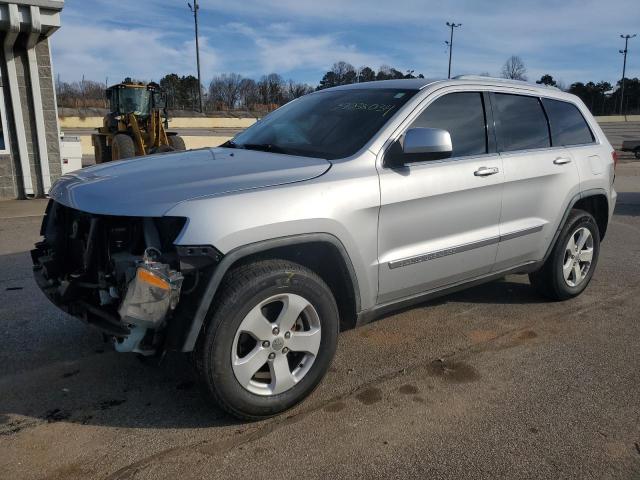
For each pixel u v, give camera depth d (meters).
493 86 4.41
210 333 2.87
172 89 70.62
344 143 3.68
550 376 3.76
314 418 3.22
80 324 4.53
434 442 3.00
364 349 4.14
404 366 3.88
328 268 3.48
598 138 5.36
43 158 12.59
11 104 12.11
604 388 3.60
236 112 64.12
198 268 2.81
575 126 5.16
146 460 2.82
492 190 4.14
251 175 3.18
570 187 4.81
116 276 2.93
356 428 3.12
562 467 2.81
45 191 12.72
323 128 3.92
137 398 3.41
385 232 3.53
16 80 12.05
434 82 4.09
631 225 9.27
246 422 3.17
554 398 3.47
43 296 5.21
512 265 4.54
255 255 3.11
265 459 2.84
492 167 4.12
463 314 4.87
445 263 3.91
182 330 2.85
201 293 2.83
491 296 5.34
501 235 4.25
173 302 2.78
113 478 2.69
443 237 3.89
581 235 5.12
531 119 4.69
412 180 3.62
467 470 2.78
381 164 3.55
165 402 3.37
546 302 5.19
